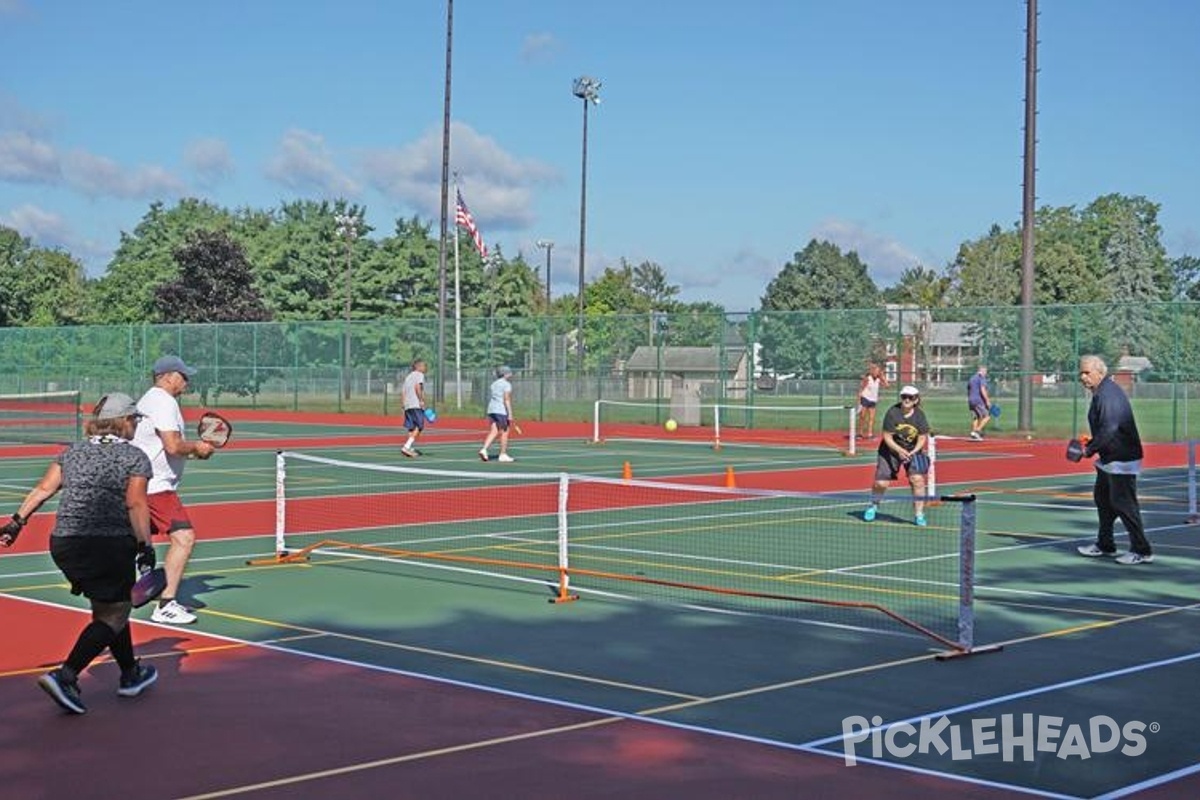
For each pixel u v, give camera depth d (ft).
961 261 389.80
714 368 149.48
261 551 53.11
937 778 24.12
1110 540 51.98
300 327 182.50
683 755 25.50
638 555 52.08
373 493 75.92
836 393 143.02
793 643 35.99
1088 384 51.16
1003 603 42.22
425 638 36.58
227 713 28.58
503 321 165.58
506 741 26.45
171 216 325.42
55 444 114.52
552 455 105.09
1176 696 30.19
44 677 28.04
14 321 314.14
